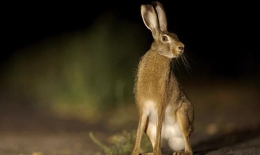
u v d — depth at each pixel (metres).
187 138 12.05
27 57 26.42
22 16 29.48
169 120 11.99
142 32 24.16
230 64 29.97
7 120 21.30
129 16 27.94
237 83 28.00
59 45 24.25
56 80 23.88
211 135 17.06
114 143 15.07
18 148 15.70
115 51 23.20
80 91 22.89
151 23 11.92
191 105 12.24
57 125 20.55
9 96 25.41
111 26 23.38
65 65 23.50
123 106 21.98
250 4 31.45
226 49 30.53
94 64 23.05
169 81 11.74
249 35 30.94
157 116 11.70
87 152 14.73
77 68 23.14
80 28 28.75
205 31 30.89
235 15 31.91
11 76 26.89
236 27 31.33
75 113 22.58
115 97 22.94
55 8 29.34
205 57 30.22
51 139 17.48
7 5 29.69
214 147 13.96
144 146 13.36
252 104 23.48
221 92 26.22
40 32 29.14
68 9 29.17
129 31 23.48
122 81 23.03
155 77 11.68
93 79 22.97
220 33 31.19
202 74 29.22
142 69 11.80
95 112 22.47
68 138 17.61
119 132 18.56
